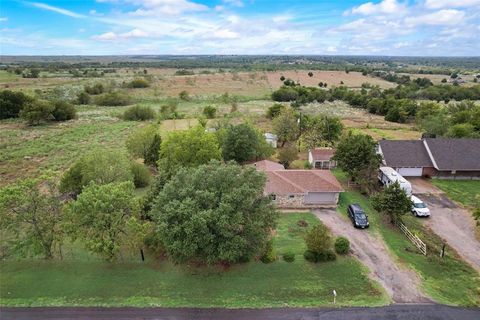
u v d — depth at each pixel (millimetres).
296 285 22797
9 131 76000
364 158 39750
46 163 52031
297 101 120312
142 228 24000
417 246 28078
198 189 23828
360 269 24766
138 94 135875
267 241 25328
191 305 20844
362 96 120125
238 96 136500
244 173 25672
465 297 22109
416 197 37438
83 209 22953
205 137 40000
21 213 23109
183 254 22516
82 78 169250
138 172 41188
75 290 21969
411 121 89688
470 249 28078
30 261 24750
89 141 66188
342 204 36562
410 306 21109
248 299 21422
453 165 42906
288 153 48531
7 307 20578
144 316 19922
